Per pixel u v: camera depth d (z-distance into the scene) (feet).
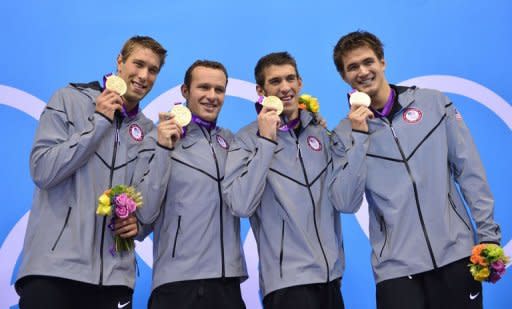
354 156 19.95
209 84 21.67
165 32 27.78
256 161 19.95
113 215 19.34
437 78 27.78
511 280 26.16
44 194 19.45
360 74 21.06
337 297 20.21
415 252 19.56
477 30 28.12
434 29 28.12
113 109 19.35
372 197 20.56
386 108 20.99
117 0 27.81
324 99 27.71
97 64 27.27
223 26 27.94
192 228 20.30
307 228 20.38
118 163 20.02
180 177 20.75
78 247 18.69
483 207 19.76
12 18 27.02
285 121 21.67
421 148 20.27
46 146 19.35
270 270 20.26
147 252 25.86
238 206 19.85
